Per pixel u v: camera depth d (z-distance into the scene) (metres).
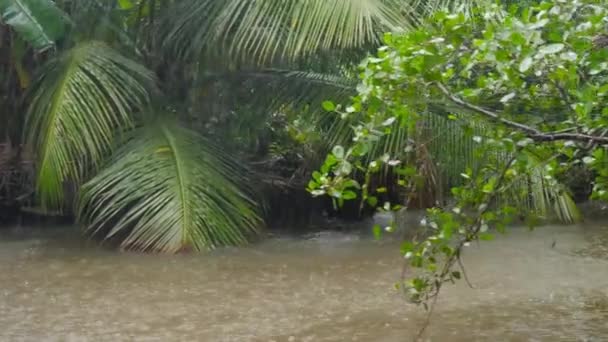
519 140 4.85
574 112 4.87
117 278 8.37
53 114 10.05
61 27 11.12
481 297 7.41
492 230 11.13
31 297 7.58
